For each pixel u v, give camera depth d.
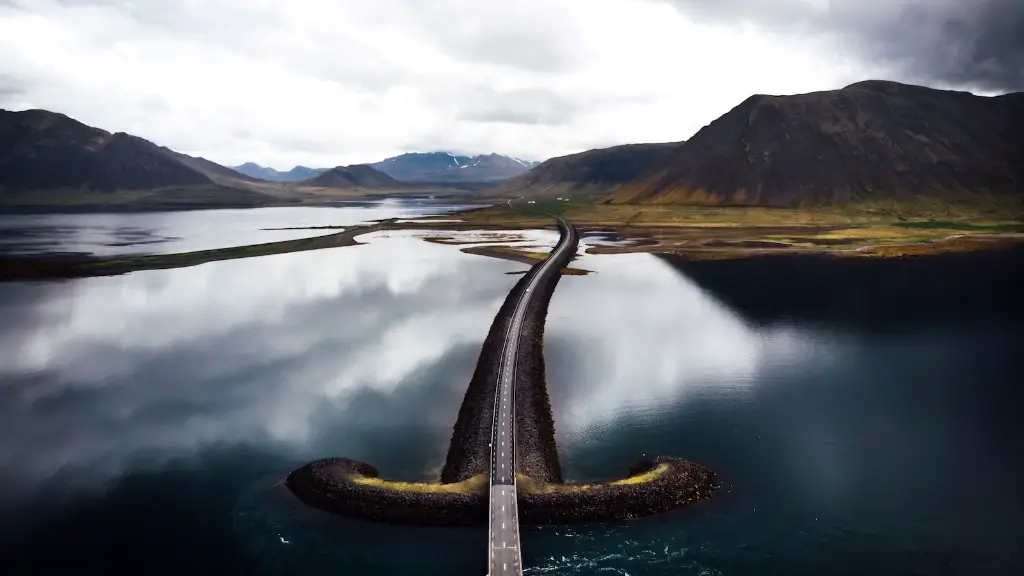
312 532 47.56
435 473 56.81
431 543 45.91
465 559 44.12
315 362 89.69
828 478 55.38
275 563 44.19
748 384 79.25
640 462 57.91
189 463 59.25
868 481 54.78
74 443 63.84
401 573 42.78
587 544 45.56
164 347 98.12
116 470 58.06
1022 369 83.38
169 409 72.75
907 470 56.84
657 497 50.44
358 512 49.34
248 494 53.44
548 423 66.44
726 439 63.31
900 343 95.81
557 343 97.06
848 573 42.44
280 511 50.50
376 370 85.88
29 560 44.84
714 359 89.06
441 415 70.38
